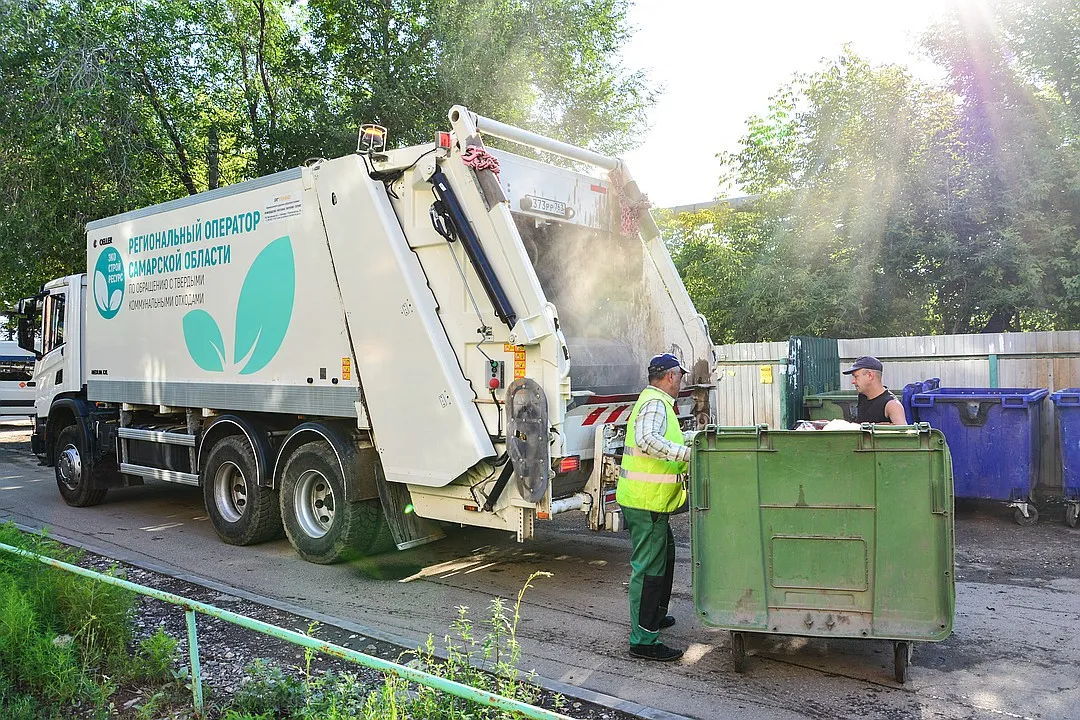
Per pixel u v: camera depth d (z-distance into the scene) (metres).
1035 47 12.05
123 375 8.32
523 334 5.05
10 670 3.82
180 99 16.98
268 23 18.02
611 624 4.99
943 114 12.80
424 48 15.68
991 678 4.04
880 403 5.26
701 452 4.04
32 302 10.17
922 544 3.78
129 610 4.47
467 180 5.34
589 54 17.12
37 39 14.27
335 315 6.11
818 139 13.87
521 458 5.14
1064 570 5.99
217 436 7.39
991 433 7.50
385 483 6.09
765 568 3.97
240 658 4.37
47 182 14.74
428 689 3.19
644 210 6.70
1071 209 11.81
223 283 7.07
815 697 3.85
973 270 12.23
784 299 13.31
